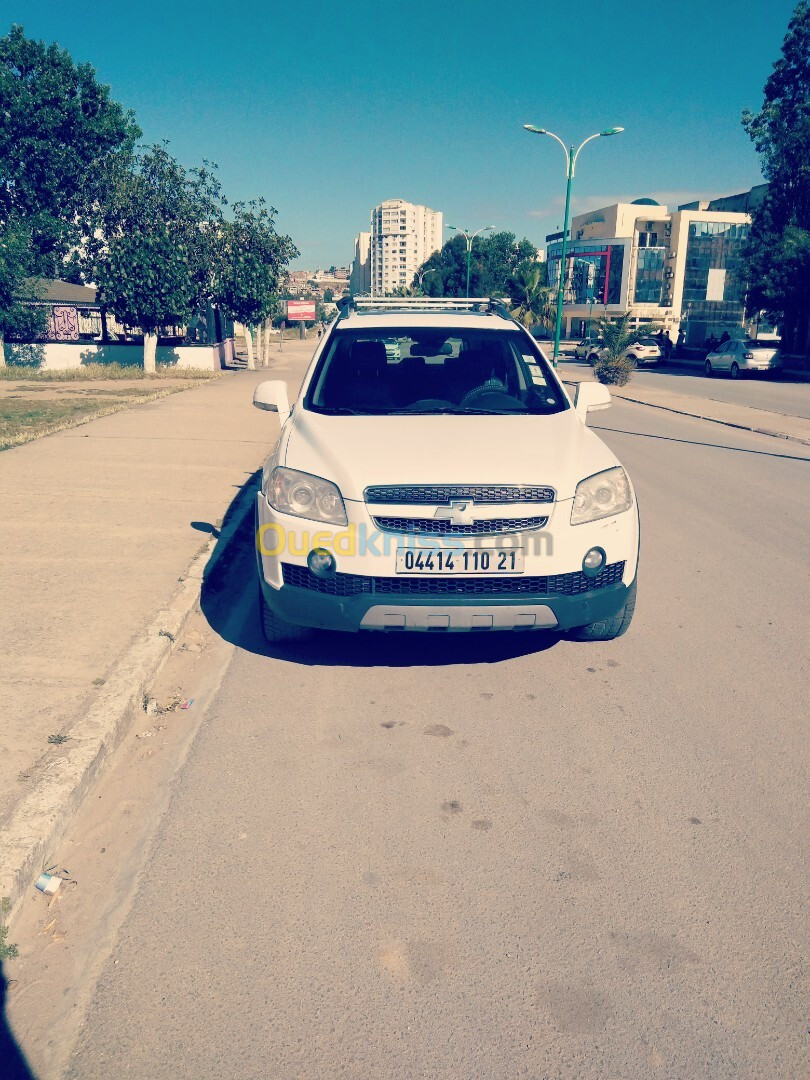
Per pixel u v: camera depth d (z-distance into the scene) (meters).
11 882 2.59
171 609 4.95
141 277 26.12
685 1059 2.12
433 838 3.03
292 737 3.76
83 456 10.16
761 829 3.10
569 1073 2.08
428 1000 2.30
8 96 34.09
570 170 30.36
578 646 4.86
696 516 8.27
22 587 5.28
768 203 37.53
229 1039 2.17
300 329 79.81
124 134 36.94
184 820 3.12
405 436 4.29
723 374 34.12
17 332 30.17
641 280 77.19
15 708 3.67
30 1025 2.21
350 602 3.96
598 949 2.49
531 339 5.46
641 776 3.47
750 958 2.46
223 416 14.91
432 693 4.23
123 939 2.51
